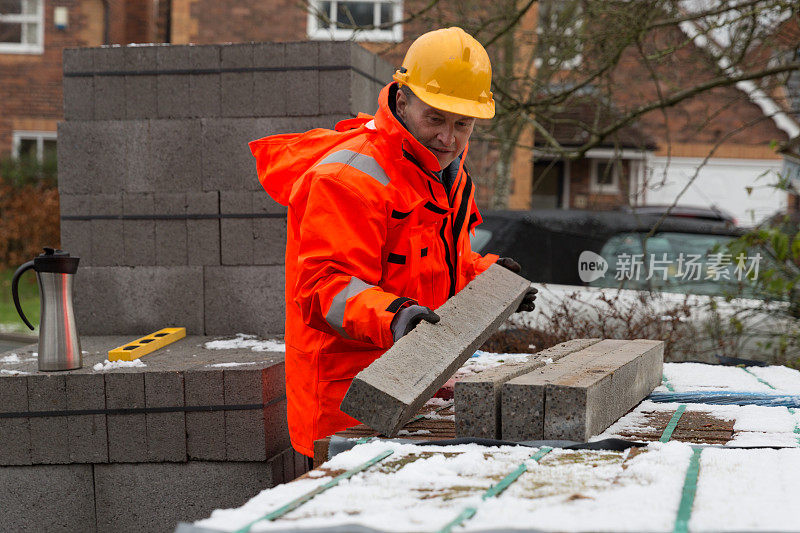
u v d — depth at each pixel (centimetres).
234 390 305
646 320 516
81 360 317
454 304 218
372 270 213
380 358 184
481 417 189
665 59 648
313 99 390
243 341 381
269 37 1388
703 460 160
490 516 124
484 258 273
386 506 132
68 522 307
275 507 133
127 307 405
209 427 306
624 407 224
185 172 400
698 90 610
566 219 610
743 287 565
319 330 219
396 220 220
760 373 312
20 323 904
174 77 398
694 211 937
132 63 399
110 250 405
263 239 396
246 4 1387
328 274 206
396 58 1045
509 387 187
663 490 137
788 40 639
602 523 118
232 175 397
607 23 643
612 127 649
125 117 403
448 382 269
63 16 1666
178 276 402
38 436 303
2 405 302
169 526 310
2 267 1325
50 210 1325
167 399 305
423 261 236
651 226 605
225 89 395
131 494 309
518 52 919
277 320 397
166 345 371
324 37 1357
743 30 608
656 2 574
